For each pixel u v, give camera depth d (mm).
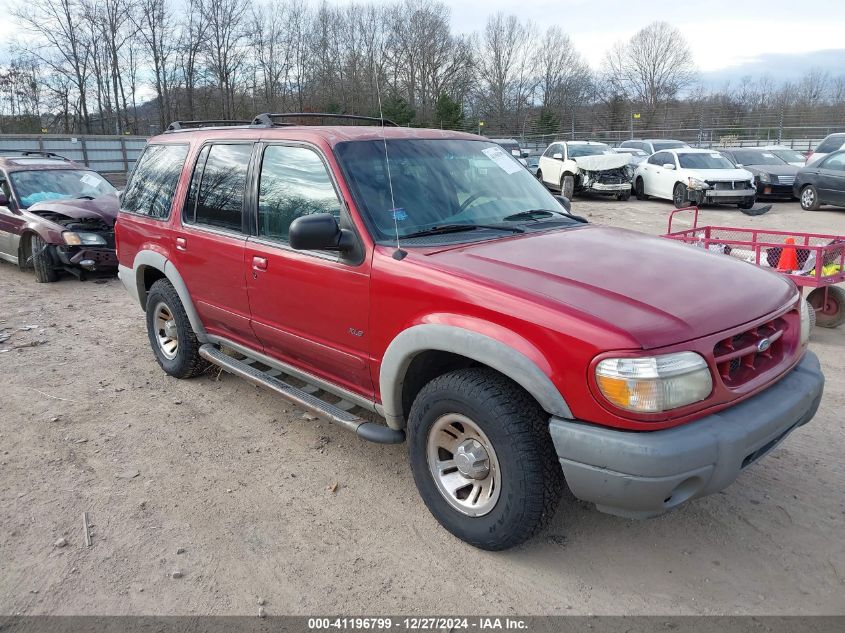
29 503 3686
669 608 2801
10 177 10234
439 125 33094
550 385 2678
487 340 2834
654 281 2980
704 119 45438
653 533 3312
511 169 4430
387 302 3281
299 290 3793
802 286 6355
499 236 3604
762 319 2893
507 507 2912
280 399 5070
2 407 4988
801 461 3963
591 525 3387
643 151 24656
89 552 3248
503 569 3072
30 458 4199
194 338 5148
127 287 5742
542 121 50656
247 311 4309
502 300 2832
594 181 19688
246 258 4160
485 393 2895
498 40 64562
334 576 3055
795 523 3359
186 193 4801
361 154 3750
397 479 3906
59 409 4945
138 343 6574
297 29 44562
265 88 48031
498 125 56000
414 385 3451
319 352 3809
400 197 3656
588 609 2811
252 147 4262
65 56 46281
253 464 4098
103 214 9531
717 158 18672
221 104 48344
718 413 2734
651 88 72000
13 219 9875
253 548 3270
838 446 4141
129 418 4773
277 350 4277
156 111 49750
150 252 5156
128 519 3525
